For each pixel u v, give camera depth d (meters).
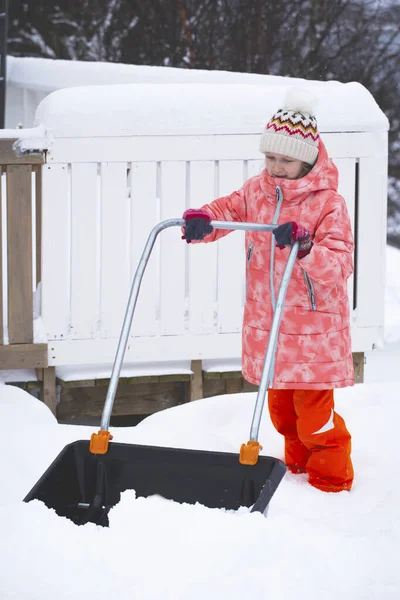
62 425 3.99
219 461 3.09
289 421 3.68
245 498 3.07
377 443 4.03
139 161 4.62
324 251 3.13
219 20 12.48
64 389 4.86
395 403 4.52
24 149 4.46
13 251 4.55
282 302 3.02
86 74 8.70
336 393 4.61
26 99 9.23
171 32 12.32
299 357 3.43
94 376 4.77
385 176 4.83
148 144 4.61
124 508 2.87
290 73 12.58
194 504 3.12
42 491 2.94
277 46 12.57
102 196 4.62
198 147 4.66
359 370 5.05
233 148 4.70
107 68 8.66
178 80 8.41
